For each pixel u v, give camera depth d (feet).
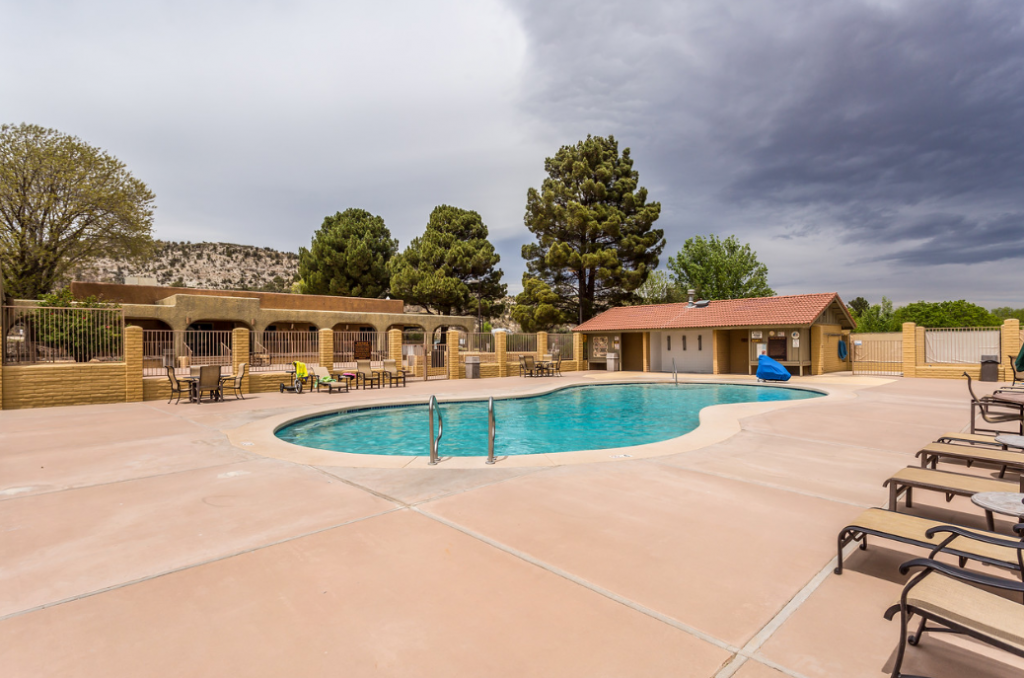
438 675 7.69
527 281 126.82
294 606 9.90
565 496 17.12
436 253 160.25
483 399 51.16
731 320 80.84
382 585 10.76
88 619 9.46
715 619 9.32
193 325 100.83
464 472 20.54
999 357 65.16
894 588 10.49
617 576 11.12
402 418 42.86
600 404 51.78
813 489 17.84
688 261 156.35
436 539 13.35
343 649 8.43
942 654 8.16
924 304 140.15
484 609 9.73
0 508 16.10
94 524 14.66
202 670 7.87
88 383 45.80
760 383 63.77
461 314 166.91
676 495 17.17
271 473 20.56
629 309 100.68
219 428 32.04
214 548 12.85
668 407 49.93
